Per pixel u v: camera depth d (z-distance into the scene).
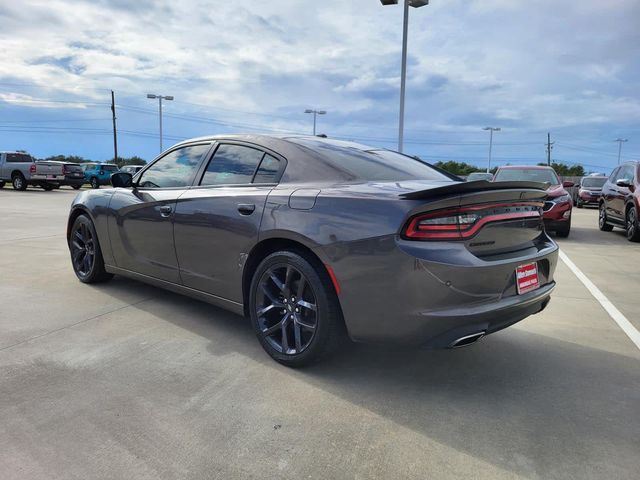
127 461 2.12
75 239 5.15
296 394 2.77
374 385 2.91
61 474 2.02
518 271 2.82
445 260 2.50
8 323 3.81
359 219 2.70
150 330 3.73
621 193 10.53
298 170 3.27
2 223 10.48
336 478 2.04
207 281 3.63
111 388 2.77
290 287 3.07
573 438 2.38
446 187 2.51
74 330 3.69
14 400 2.61
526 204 3.05
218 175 3.74
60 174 25.08
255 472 2.06
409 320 2.57
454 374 3.10
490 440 2.35
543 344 3.68
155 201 4.02
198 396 2.71
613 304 4.86
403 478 2.05
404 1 14.81
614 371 3.19
